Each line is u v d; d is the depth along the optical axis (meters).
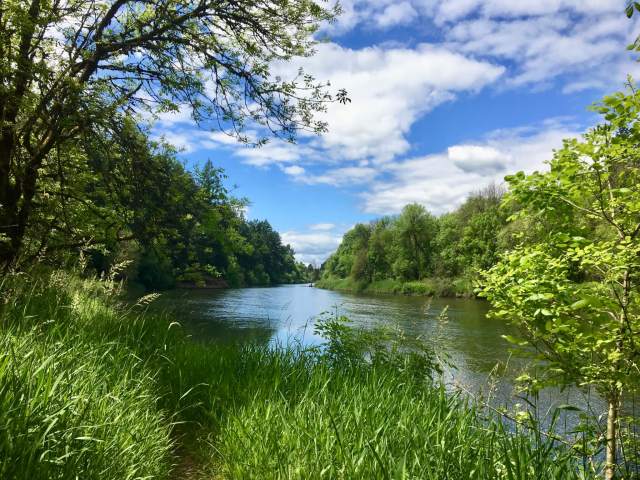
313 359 5.11
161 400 4.03
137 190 6.97
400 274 67.19
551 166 3.11
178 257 8.23
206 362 4.77
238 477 2.89
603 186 3.09
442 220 66.50
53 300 4.54
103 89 6.14
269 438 3.01
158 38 6.58
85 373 2.96
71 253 6.60
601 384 2.84
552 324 2.80
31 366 2.37
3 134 5.68
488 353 13.13
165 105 7.06
